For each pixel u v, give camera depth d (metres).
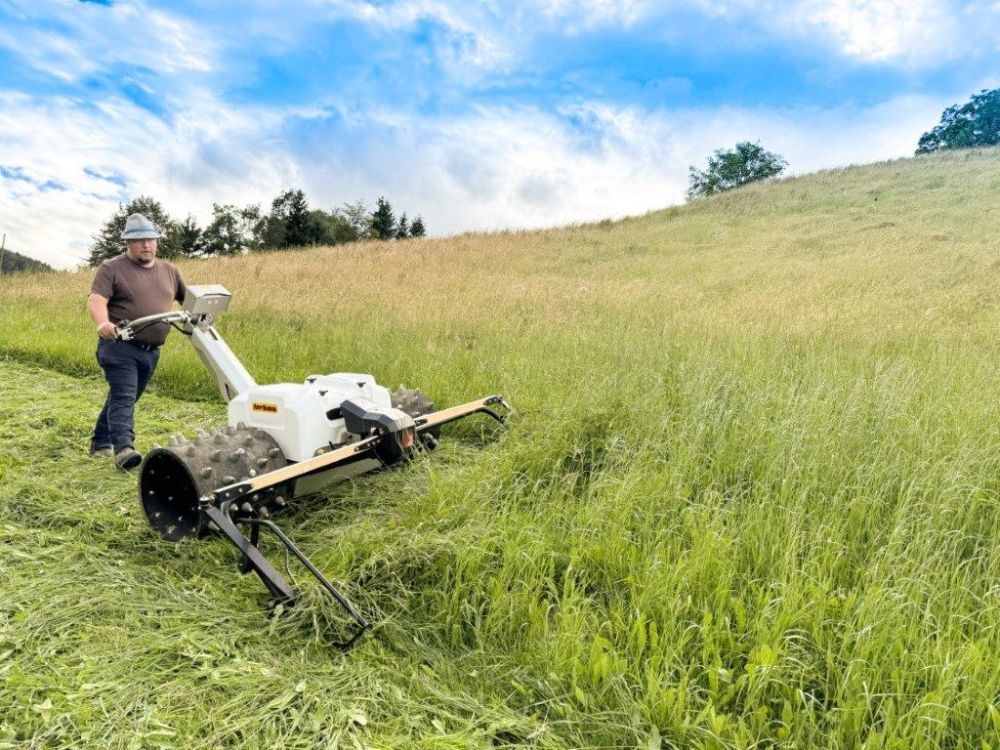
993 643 2.86
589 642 3.05
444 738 2.50
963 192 31.03
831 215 30.42
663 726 2.61
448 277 21.84
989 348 8.94
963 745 2.44
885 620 2.87
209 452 3.78
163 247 61.78
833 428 4.69
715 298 15.87
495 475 4.53
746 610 3.19
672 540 3.71
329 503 4.57
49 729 2.46
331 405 4.32
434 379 7.54
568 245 30.67
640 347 7.70
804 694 2.65
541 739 2.54
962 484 3.82
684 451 4.54
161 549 3.92
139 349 5.32
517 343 9.20
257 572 3.34
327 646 3.09
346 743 2.49
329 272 23.59
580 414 5.26
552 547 3.73
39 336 10.43
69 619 3.13
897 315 12.46
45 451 5.50
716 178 71.62
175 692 2.69
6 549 3.76
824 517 3.79
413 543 3.65
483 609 3.35
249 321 11.50
